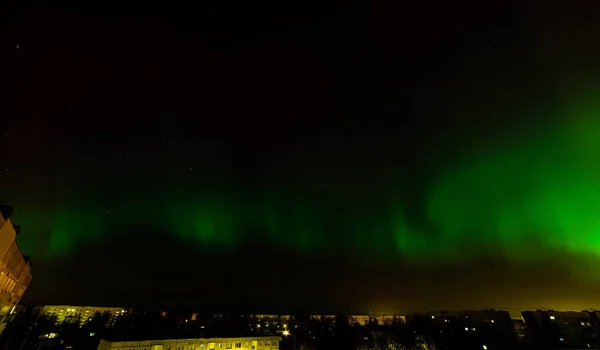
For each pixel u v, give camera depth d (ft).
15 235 81.71
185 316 285.43
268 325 277.44
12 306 114.42
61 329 229.66
